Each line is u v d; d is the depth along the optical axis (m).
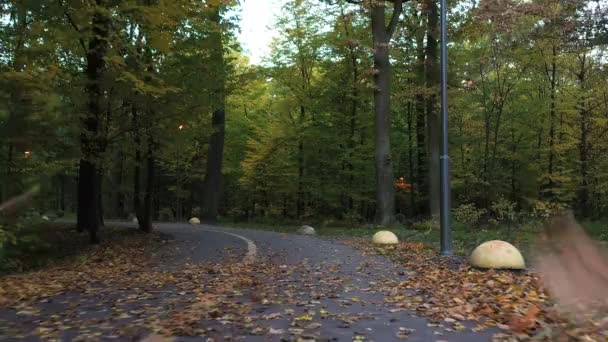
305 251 14.70
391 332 5.93
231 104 33.62
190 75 16.58
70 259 14.20
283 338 5.66
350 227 25.42
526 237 13.61
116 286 9.16
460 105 26.91
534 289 7.81
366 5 22.14
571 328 5.02
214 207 32.62
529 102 27.64
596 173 27.17
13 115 11.58
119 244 17.19
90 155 15.88
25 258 13.08
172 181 46.09
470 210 20.08
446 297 7.91
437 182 23.91
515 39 20.00
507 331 5.86
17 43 12.53
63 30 13.00
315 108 32.09
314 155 33.62
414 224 22.75
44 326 6.24
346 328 6.11
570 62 25.78
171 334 5.79
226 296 8.09
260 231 23.95
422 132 31.92
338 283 9.34
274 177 36.69
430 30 23.30
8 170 11.70
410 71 28.58
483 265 10.31
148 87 13.55
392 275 10.30
